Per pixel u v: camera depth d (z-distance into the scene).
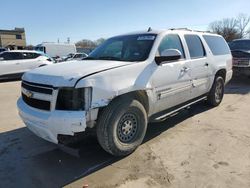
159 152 4.06
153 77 4.11
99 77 3.42
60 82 3.31
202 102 6.80
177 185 3.18
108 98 3.44
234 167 3.55
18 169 3.65
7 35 60.38
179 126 5.22
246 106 6.73
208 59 5.78
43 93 3.45
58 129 3.30
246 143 4.33
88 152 4.07
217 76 6.47
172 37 4.85
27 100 3.80
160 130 5.01
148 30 4.86
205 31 6.23
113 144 3.65
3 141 4.62
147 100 4.09
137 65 3.93
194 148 4.18
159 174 3.43
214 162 3.70
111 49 4.74
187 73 4.93
